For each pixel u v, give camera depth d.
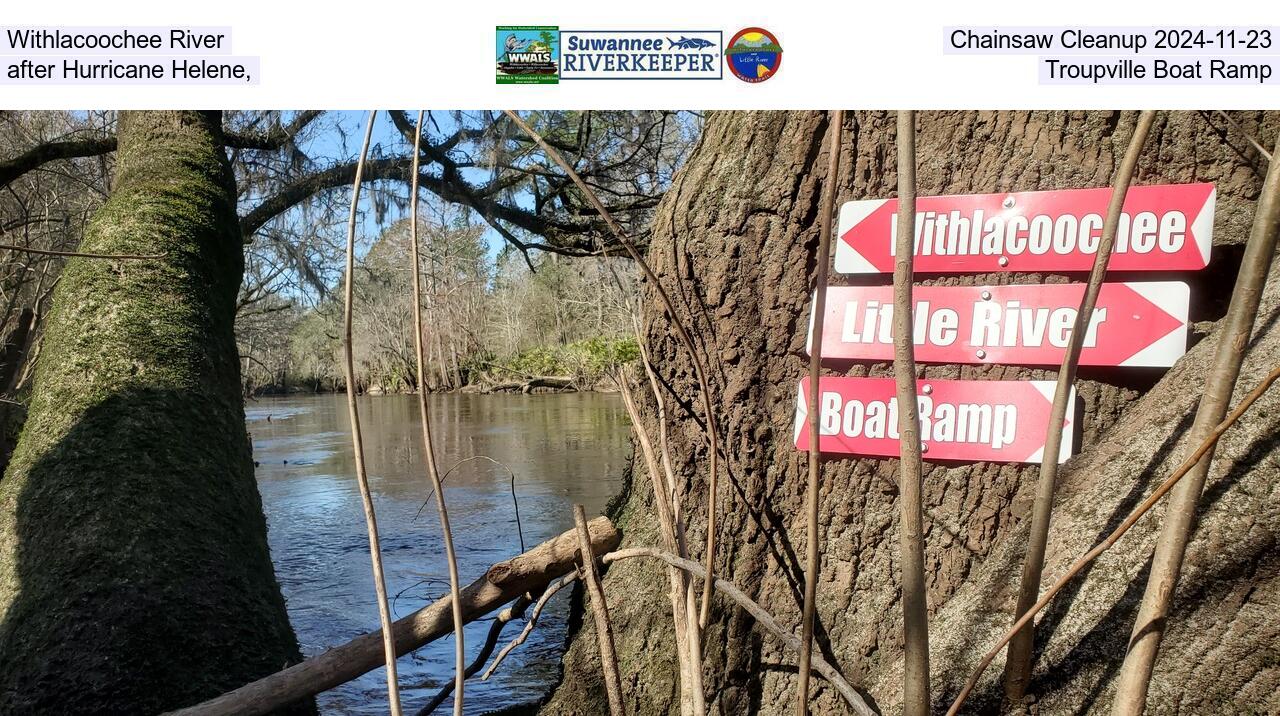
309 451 17.47
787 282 2.65
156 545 3.80
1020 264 2.35
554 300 47.12
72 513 3.85
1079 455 2.19
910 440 1.53
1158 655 1.70
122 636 3.44
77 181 12.98
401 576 7.04
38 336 12.32
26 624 3.53
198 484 4.20
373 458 15.77
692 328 2.82
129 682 3.33
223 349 5.08
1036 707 1.76
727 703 2.63
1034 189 2.36
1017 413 2.34
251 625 3.80
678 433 2.89
